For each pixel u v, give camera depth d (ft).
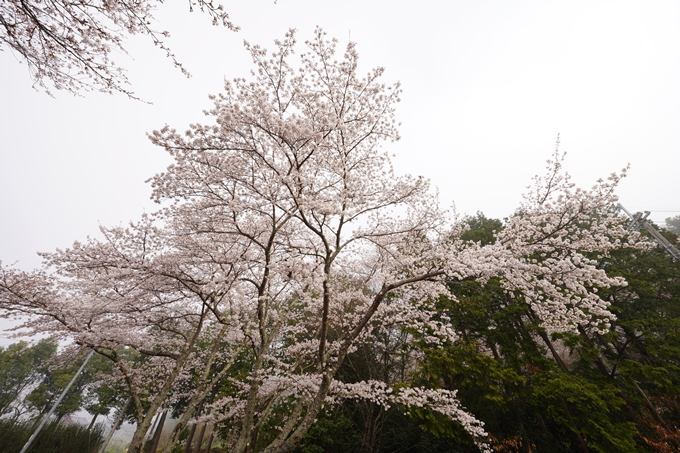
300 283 21.72
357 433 38.11
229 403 29.66
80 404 77.05
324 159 23.00
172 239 24.20
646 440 26.37
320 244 28.25
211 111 17.57
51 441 57.98
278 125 16.70
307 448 34.27
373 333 40.19
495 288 35.47
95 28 9.93
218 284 20.54
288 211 20.56
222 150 17.97
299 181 18.10
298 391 25.55
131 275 22.34
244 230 27.12
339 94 21.67
